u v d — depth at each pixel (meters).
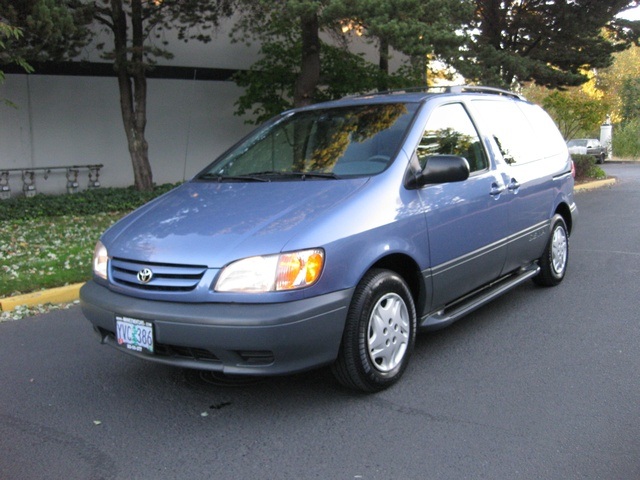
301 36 15.17
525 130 6.32
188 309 3.62
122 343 3.90
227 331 3.52
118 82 14.75
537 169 6.16
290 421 3.85
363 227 3.96
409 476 3.21
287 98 16.97
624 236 10.13
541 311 5.98
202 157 17.16
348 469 3.29
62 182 14.95
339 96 16.03
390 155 4.52
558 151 6.91
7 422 3.95
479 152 5.32
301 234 3.70
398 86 16.22
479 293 5.43
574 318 5.75
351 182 4.28
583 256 8.54
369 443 3.56
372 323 4.05
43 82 14.40
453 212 4.70
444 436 3.62
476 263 5.03
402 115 4.88
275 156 5.04
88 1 13.03
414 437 3.61
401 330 4.28
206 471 3.31
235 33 16.98
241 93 17.52
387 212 4.16
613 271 7.56
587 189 19.84
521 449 3.46
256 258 3.60
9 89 13.99
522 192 5.71
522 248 5.82
